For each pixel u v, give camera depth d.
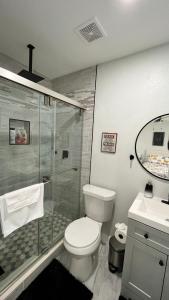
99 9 1.09
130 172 1.72
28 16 1.17
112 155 1.85
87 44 1.48
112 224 1.92
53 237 1.79
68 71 2.09
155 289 1.12
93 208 1.80
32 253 1.53
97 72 1.89
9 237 1.46
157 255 1.08
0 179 1.45
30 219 1.37
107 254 1.76
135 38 1.37
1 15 1.17
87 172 2.10
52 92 1.48
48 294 1.28
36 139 1.61
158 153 1.53
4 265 1.38
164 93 1.46
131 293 1.24
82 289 1.33
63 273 1.48
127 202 1.77
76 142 2.11
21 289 1.27
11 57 1.75
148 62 1.53
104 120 1.88
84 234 1.47
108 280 1.43
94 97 1.94
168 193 1.48
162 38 1.36
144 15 1.12
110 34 1.33
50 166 1.74
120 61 1.71
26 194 1.33
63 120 1.83
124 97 1.71
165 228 1.02
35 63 1.88
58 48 1.57
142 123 1.61
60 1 1.03
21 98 1.42
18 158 1.57
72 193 2.17
